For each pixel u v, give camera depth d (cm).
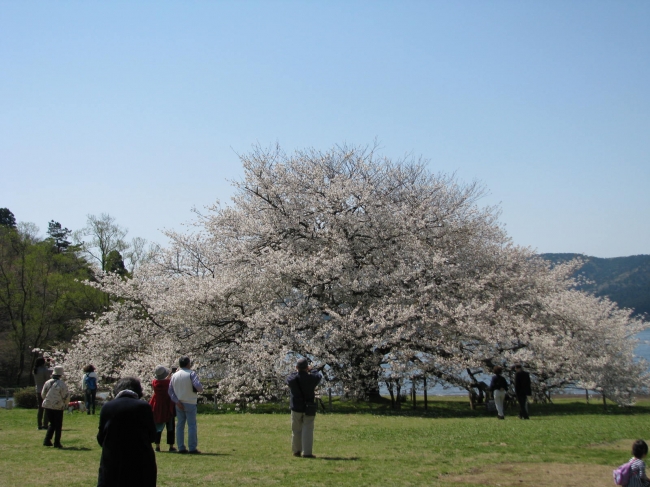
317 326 2205
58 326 4781
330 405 2122
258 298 2298
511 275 2653
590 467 934
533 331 2341
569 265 3048
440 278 2330
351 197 2523
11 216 7950
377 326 2116
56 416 1178
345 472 898
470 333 2125
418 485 813
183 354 2234
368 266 2397
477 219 2828
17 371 4897
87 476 883
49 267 4944
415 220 2512
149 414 641
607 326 2617
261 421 1666
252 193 2628
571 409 2261
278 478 855
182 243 2689
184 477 861
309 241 2494
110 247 4728
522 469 920
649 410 2380
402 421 1675
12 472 913
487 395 2141
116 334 2427
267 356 2031
